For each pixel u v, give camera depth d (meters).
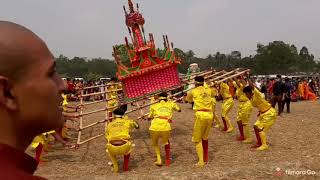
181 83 12.78
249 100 13.28
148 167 10.60
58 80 1.16
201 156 10.38
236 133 15.23
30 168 1.06
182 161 11.16
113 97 14.64
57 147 13.57
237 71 13.82
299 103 31.00
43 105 1.08
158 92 12.60
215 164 10.51
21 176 1.00
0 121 1.04
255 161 10.67
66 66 96.62
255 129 12.40
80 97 14.86
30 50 1.06
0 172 0.98
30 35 1.08
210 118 10.45
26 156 1.05
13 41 1.04
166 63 12.68
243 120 13.48
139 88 12.65
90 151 12.95
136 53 12.70
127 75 12.54
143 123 18.06
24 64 1.05
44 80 1.08
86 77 79.12
